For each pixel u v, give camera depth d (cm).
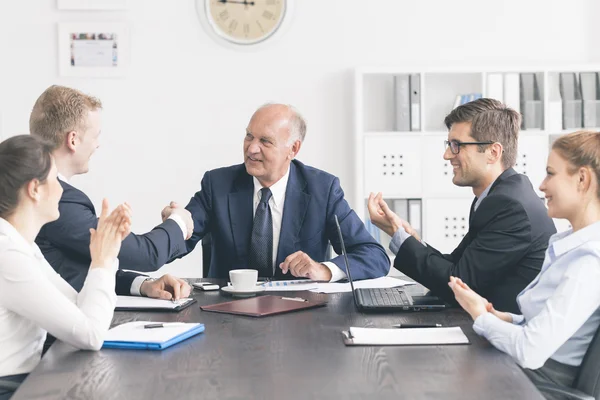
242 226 295
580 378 170
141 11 483
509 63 486
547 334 165
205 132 488
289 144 290
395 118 473
